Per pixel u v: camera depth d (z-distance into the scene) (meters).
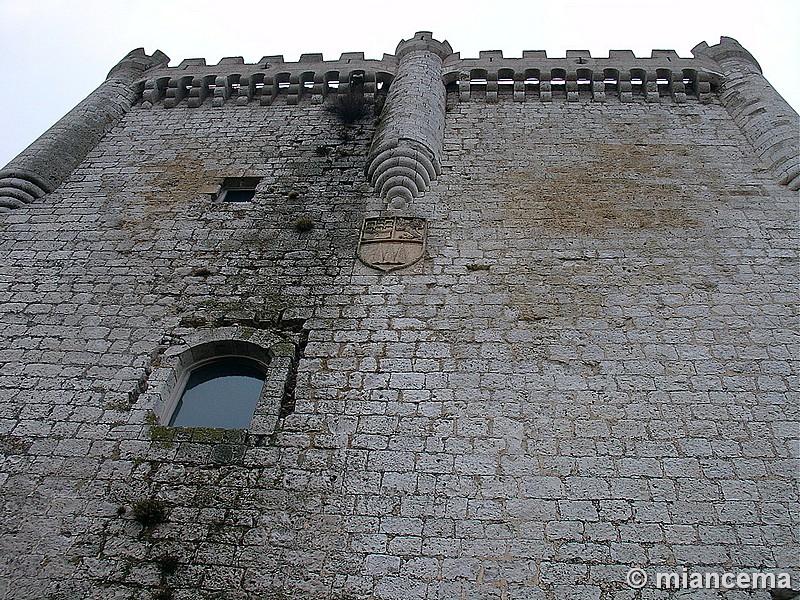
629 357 8.77
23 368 9.16
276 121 14.07
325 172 12.34
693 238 10.45
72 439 8.30
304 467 7.82
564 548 7.03
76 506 7.63
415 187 11.49
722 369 8.59
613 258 10.16
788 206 10.95
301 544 7.17
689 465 7.64
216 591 6.87
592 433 7.98
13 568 7.11
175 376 9.11
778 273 9.83
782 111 12.64
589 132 12.97
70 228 11.50
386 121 12.83
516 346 8.97
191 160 13.04
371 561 7.00
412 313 9.50
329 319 9.52
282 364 8.93
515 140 12.79
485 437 8.00
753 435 7.89
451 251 10.39
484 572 6.88
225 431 8.27
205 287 10.20
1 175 12.25
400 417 8.24
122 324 9.73
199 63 15.81
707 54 15.20
